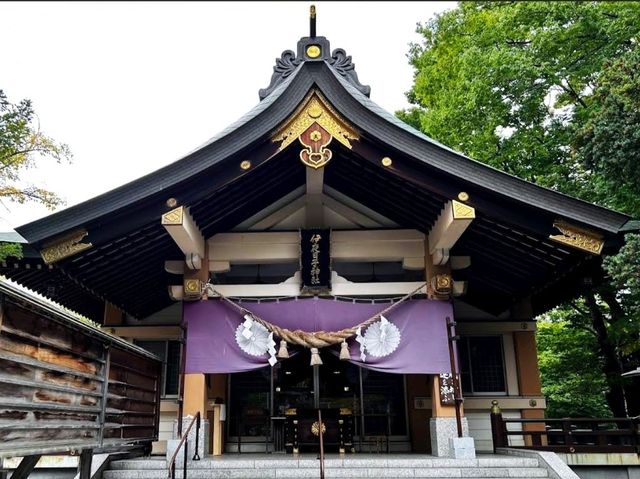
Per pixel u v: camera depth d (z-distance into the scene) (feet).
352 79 31.76
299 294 29.37
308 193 30.17
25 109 23.27
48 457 25.67
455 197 25.68
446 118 45.19
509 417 36.17
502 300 37.63
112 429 22.67
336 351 28.12
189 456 25.91
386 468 23.82
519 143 43.60
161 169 24.52
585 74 40.24
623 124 26.43
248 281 34.09
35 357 15.99
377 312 28.71
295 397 38.11
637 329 36.55
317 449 33.60
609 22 37.88
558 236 25.22
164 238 28.89
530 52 41.34
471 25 48.55
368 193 30.76
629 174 27.48
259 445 37.04
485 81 41.09
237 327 28.40
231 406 37.93
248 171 25.59
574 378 48.34
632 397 41.39
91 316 42.98
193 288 28.89
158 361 29.35
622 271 23.44
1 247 24.16
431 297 29.25
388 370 27.78
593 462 27.25
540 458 24.40
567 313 50.75
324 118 26.20
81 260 26.35
